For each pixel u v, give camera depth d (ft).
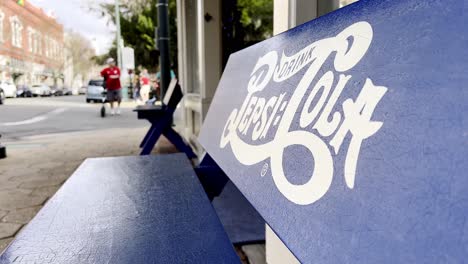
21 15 132.36
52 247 2.23
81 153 14.83
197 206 2.95
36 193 9.40
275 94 2.99
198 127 13.97
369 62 1.90
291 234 1.89
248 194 2.59
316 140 2.08
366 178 1.60
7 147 16.35
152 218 2.70
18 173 11.48
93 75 190.60
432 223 1.25
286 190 2.17
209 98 12.21
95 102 62.59
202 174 4.59
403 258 1.28
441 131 1.35
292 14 4.37
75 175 3.95
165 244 2.27
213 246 2.24
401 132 1.52
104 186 3.52
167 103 12.92
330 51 2.36
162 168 4.29
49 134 21.04
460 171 1.23
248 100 3.64
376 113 1.70
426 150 1.38
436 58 1.49
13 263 2.04
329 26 2.55
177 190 3.40
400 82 1.64
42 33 156.04
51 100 75.82
